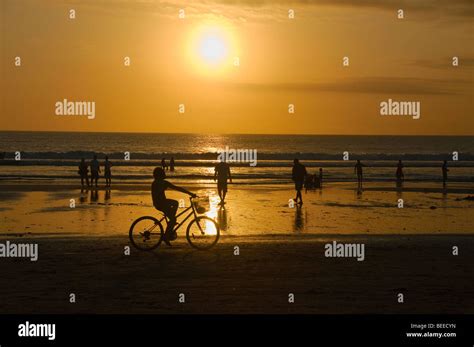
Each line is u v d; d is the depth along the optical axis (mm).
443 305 9086
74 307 8891
